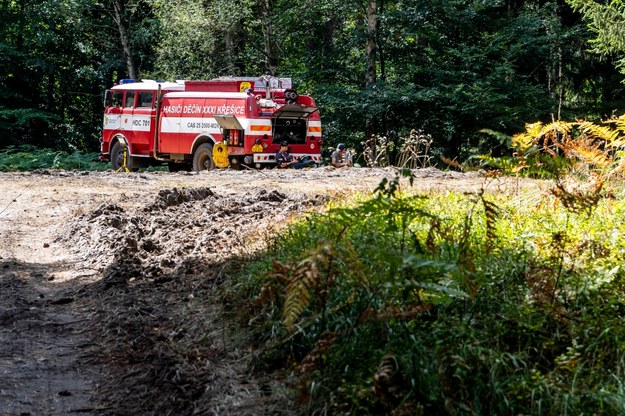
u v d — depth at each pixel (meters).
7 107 39.06
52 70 37.97
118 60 39.03
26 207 12.70
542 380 4.31
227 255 8.12
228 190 14.17
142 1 38.47
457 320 5.00
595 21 24.62
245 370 5.20
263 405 4.65
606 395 4.18
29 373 5.55
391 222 5.60
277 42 34.62
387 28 31.09
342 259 5.01
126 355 5.78
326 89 30.98
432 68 31.09
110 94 25.50
